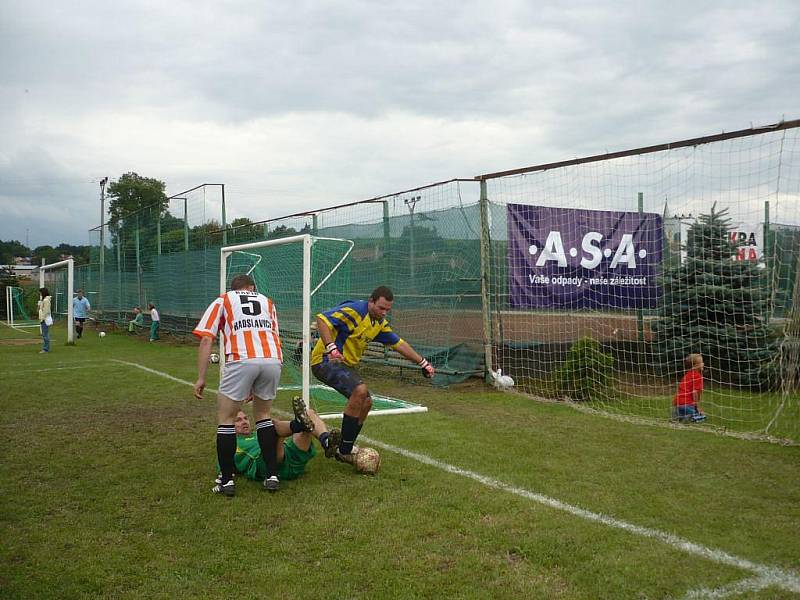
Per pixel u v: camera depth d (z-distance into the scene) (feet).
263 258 40.11
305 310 22.74
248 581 11.50
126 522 14.37
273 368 16.81
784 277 27.61
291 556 12.52
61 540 13.37
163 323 71.05
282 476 17.26
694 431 22.99
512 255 31.45
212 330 16.76
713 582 11.36
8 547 13.01
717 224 33.60
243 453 17.65
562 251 32.78
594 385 29.55
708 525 13.96
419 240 35.96
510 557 12.42
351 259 40.55
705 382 33.01
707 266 33.35
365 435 22.26
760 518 14.37
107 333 77.10
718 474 17.65
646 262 34.76
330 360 17.90
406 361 36.24
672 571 11.77
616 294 34.30
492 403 28.50
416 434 22.39
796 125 20.54
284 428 16.65
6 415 26.18
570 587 11.21
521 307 31.78
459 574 11.68
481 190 32.83
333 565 12.10
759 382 30.96
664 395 30.27
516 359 33.71
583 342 29.86
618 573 11.70
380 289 18.83
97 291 95.86
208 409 27.55
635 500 15.48
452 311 34.04
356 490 16.39
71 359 47.29
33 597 10.95
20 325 98.07
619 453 19.84
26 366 42.75
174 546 13.05
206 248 64.34
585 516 14.44
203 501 15.75
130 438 22.35
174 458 19.77
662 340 34.65
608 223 33.76
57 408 27.73
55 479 17.61
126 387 33.53
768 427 23.18
